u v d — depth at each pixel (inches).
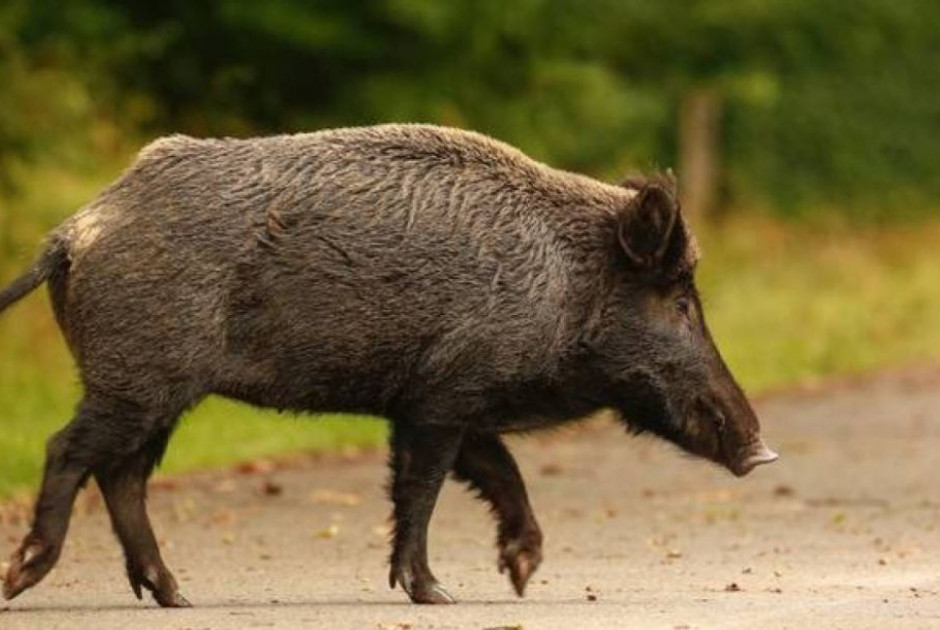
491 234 1146.7
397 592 1198.3
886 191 4857.3
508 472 1180.5
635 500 1697.8
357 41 3058.6
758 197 4633.4
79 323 1108.5
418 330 1133.7
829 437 2171.5
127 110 2746.1
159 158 1123.3
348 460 1927.9
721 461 1210.6
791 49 4411.9
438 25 3043.8
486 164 1161.4
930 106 5064.0
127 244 1104.2
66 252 1116.5
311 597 1172.5
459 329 1138.0
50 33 2837.1
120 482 1135.6
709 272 3312.0
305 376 1133.1
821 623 1037.2
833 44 4480.8
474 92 3152.1
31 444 1772.9
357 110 3065.9
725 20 4087.1
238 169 1124.5
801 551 1396.4
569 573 1288.1
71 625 1039.0
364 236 1127.0
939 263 3966.5
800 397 2593.5
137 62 2910.9
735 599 1145.4
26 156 2431.1
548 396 1178.6
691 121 4357.8
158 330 1101.7
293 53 3065.9
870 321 3282.5
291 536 1469.0
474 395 1146.7
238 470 1824.6
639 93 3949.3
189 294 1104.2
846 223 4547.2
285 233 1118.4
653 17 3919.8
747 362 2775.6
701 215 4047.7
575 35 3344.0
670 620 1048.8
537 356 1154.0
